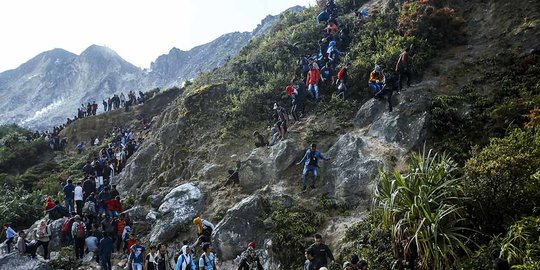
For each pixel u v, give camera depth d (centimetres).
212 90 2236
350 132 1559
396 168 1274
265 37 2872
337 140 1550
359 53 1927
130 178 2109
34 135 3625
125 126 3578
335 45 1967
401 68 1570
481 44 1667
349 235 1110
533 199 814
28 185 2641
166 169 2003
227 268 1228
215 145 1903
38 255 1434
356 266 755
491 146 927
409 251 864
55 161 3070
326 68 1870
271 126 1867
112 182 2181
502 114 1277
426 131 1349
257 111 1986
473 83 1488
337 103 1719
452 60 1648
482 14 1805
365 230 1079
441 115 1370
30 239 1662
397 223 867
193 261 1085
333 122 1655
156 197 1730
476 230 852
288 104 1941
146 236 1533
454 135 1313
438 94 1485
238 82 2252
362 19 2197
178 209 1546
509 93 1378
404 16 1925
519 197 827
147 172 2094
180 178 1877
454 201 868
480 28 1752
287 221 1255
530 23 1616
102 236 1445
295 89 1786
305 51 2242
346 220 1227
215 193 1605
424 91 1504
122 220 1502
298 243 1166
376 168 1299
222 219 1354
